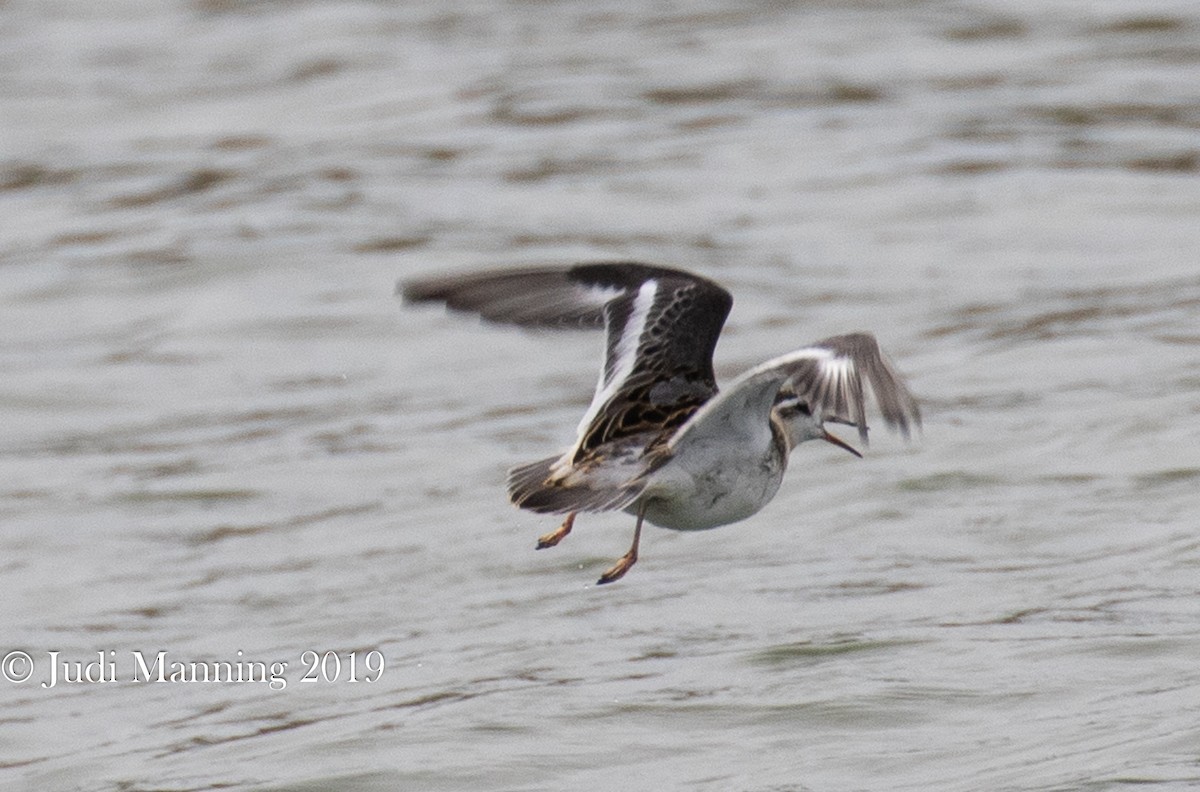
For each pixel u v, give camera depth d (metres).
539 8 31.14
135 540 14.34
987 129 24.25
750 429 8.55
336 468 15.62
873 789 9.63
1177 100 24.86
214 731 11.05
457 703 11.06
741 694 10.91
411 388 17.69
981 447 14.82
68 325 19.98
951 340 17.70
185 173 24.72
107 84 28.25
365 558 13.69
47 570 13.81
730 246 20.88
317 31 30.36
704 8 30.59
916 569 12.71
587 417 8.42
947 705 10.55
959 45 27.83
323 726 10.98
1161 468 14.09
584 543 13.66
